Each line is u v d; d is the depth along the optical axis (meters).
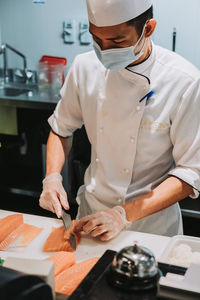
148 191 1.65
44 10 3.48
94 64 1.67
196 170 1.52
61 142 1.85
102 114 1.62
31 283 0.79
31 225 1.57
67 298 0.95
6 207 3.50
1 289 0.75
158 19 3.21
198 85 1.50
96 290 0.90
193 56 3.25
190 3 3.11
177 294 0.86
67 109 1.81
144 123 1.56
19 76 3.70
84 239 1.48
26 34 3.61
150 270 0.92
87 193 1.78
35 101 3.16
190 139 1.52
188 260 1.29
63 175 3.13
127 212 1.51
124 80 1.55
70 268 1.24
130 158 1.62
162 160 1.64
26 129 3.68
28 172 3.68
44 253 1.41
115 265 0.93
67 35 3.48
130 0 1.28
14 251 1.42
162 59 1.56
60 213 1.51
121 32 1.31
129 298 0.88
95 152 1.75
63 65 3.49
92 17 1.32
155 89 1.53
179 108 1.52
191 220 3.21
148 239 1.46
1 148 3.76
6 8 3.58
